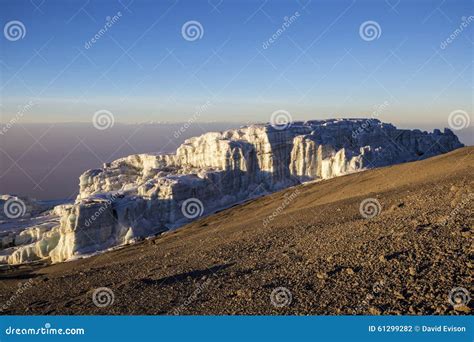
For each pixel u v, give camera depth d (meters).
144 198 99.38
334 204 47.16
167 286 19.72
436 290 13.56
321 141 128.12
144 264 31.25
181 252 34.53
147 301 17.64
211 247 32.41
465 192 27.94
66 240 86.56
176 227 94.38
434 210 24.84
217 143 127.00
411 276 14.91
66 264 62.75
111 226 90.62
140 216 95.12
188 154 136.88
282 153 125.75
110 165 152.12
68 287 25.59
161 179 108.25
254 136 127.38
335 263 18.25
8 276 58.12
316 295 15.05
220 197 114.62
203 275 21.33
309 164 124.25
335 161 116.56
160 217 98.25
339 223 31.83
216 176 115.81
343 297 14.45
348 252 19.42
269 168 123.06
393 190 45.56
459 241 17.39
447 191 31.12
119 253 60.91
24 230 109.50
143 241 78.94
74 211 87.75
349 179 78.69
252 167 124.44
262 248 27.20
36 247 90.25
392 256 17.19
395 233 20.78
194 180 109.69
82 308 17.91
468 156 55.91
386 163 117.88
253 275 19.36
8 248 100.69
